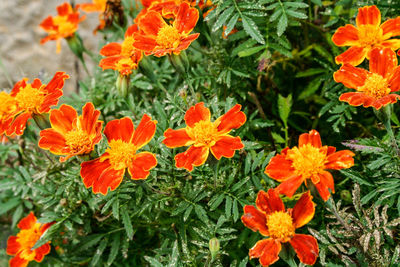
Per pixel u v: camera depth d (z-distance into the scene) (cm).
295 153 40
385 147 43
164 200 47
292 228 39
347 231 42
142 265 54
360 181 44
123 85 50
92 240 51
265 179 46
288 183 39
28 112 46
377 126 50
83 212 51
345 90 50
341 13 55
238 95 55
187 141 42
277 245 39
